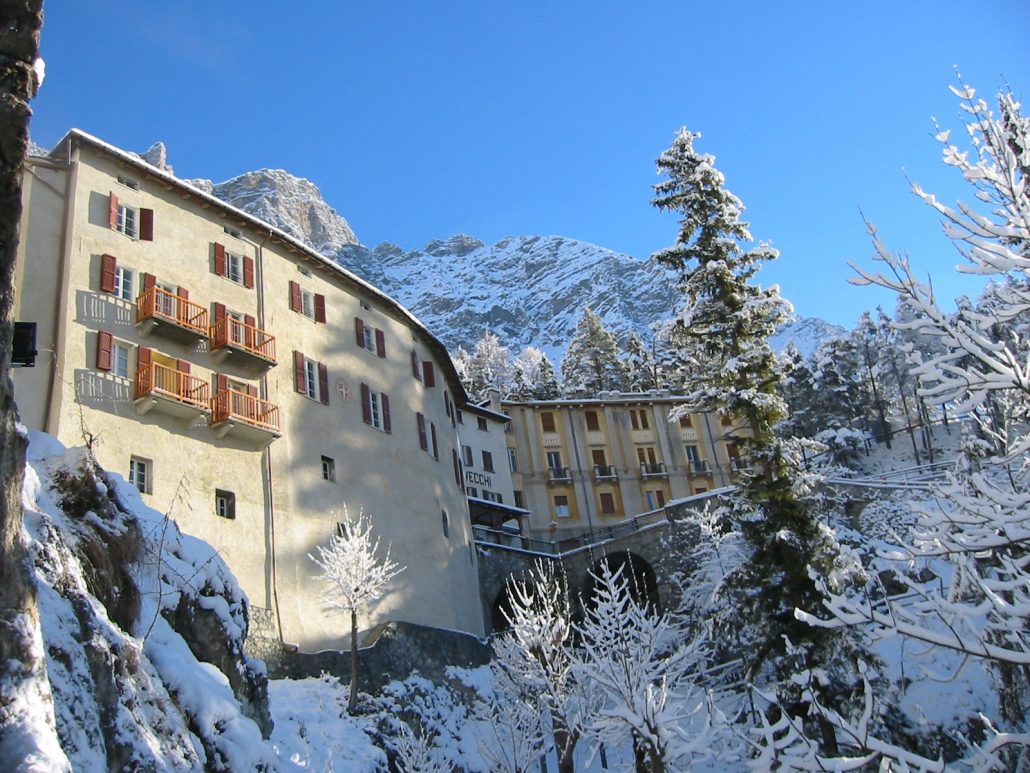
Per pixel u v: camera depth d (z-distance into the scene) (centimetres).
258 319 3422
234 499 2995
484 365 10675
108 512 1500
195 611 1648
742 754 1991
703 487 6881
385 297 4181
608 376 8938
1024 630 1000
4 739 776
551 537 6419
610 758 2961
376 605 3378
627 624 2553
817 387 7719
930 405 1093
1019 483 1218
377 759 2464
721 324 2619
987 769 927
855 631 2148
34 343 1150
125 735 1113
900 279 1038
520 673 2611
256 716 1709
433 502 4016
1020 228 1055
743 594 2420
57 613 1125
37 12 887
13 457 866
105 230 2992
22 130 850
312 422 3478
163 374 2911
